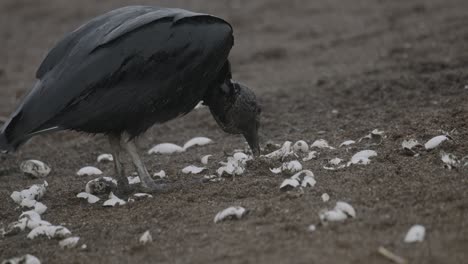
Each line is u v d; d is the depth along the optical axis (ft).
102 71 33.58
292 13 87.25
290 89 57.21
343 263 25.08
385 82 53.57
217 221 30.22
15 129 33.30
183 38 34.81
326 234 27.61
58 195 37.99
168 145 45.80
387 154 36.83
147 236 29.25
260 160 37.50
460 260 24.59
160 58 34.35
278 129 48.67
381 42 67.97
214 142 47.11
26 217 33.32
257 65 68.85
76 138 51.49
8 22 100.22
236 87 38.88
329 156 38.70
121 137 36.06
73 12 100.32
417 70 55.77
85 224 32.60
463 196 29.76
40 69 35.40
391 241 26.45
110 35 34.01
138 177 38.81
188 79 35.19
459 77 51.49
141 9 36.45
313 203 30.86
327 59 66.18
